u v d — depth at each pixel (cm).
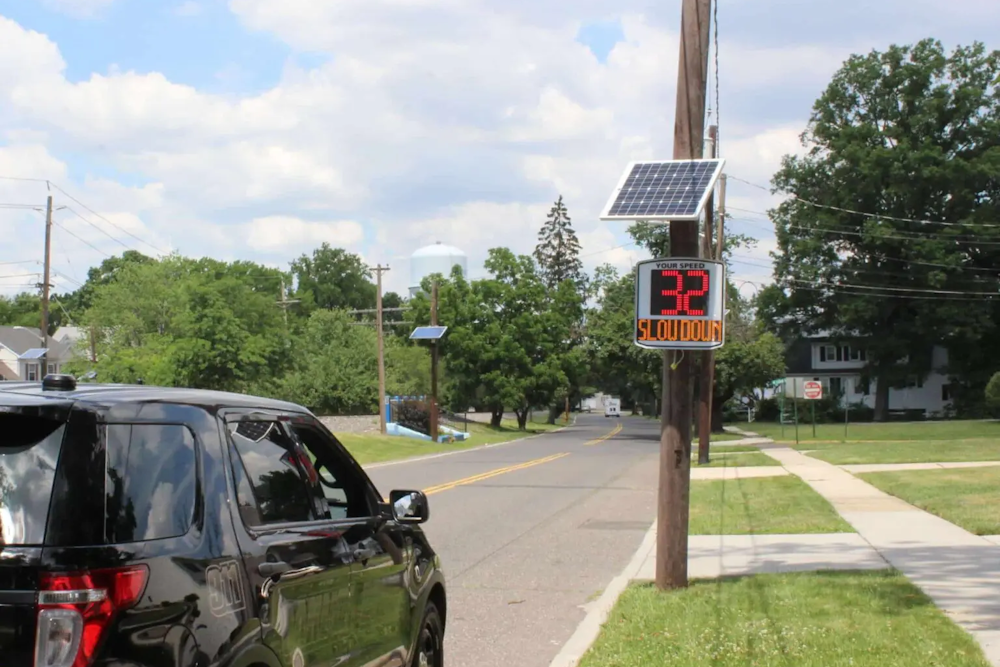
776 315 7625
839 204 7200
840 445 4031
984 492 1888
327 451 546
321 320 6675
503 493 2211
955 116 7006
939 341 7250
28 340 8962
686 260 1007
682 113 1077
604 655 774
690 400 1045
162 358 5091
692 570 1142
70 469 355
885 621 849
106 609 343
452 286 7188
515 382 7075
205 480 407
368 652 525
